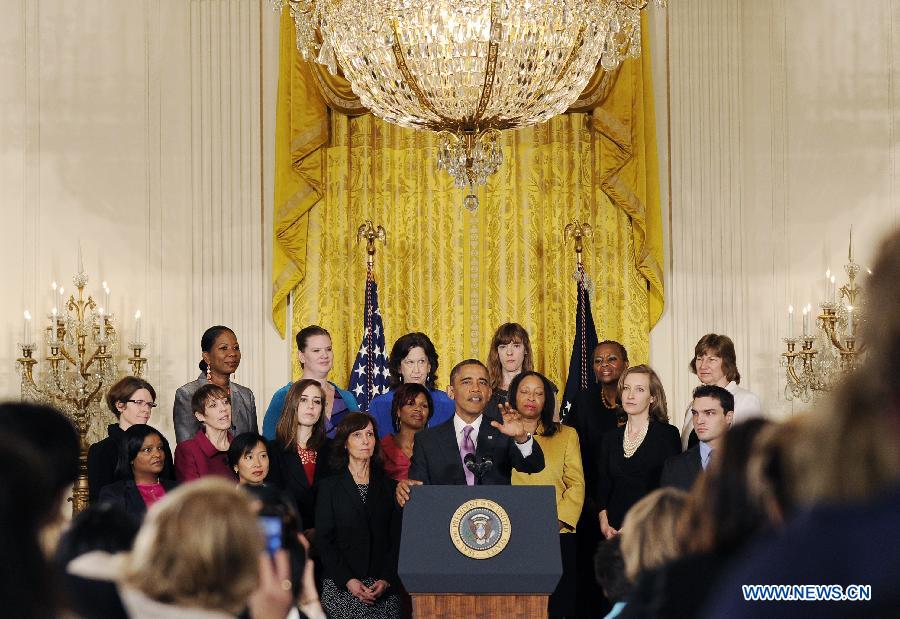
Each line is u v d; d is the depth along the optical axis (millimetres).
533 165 11430
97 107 11164
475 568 6031
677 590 2621
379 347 10422
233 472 7879
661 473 7969
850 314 9586
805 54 10594
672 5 11555
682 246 11453
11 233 10859
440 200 11438
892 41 9266
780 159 11008
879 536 1746
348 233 11391
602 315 11359
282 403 9164
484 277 11430
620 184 11219
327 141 11398
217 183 11398
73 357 10734
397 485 7723
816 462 1847
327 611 7492
